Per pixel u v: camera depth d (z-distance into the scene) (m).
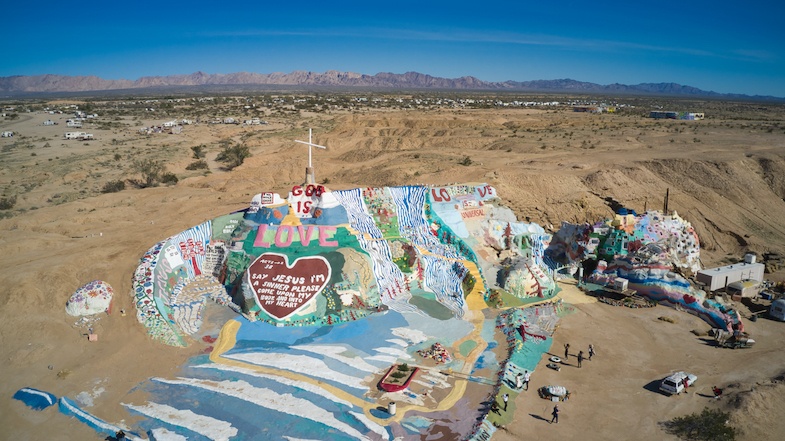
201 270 53.22
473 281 54.06
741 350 44.84
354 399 35.69
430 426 33.12
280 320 45.47
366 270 49.50
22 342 40.22
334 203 53.47
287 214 52.44
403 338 44.16
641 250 57.25
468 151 109.69
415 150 115.19
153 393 35.97
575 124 158.50
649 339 46.59
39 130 170.25
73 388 36.19
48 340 40.78
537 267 56.59
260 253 50.19
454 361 41.00
